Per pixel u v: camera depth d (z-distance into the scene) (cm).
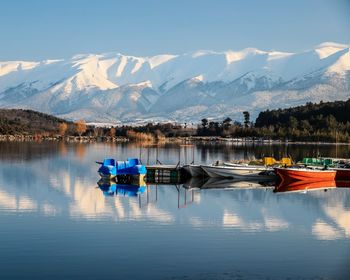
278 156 13050
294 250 3581
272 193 6272
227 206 5212
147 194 6053
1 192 5922
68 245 3625
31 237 3816
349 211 5006
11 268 3159
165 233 3981
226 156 12744
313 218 4634
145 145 19138
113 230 4047
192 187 6862
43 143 19612
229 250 3559
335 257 3431
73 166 9394
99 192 6169
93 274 3073
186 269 3175
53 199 5484
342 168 8019
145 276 3052
